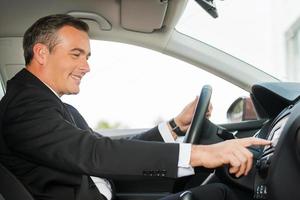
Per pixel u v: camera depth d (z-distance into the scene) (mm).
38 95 1652
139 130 2961
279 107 1881
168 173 1427
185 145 1438
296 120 1269
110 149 1456
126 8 2510
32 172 1639
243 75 2902
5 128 1638
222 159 1354
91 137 1510
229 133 1869
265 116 2281
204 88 1897
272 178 1327
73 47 1783
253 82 2904
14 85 1738
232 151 1349
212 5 2285
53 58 1774
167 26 2697
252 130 2328
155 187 2441
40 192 1626
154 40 2844
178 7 2480
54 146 1510
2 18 2602
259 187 1462
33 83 1732
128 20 2646
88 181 1753
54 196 1633
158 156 1433
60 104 1685
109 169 1447
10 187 1524
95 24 2725
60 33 1771
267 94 1878
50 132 1537
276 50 3119
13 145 1601
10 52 2787
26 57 1823
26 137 1559
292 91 1802
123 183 2438
